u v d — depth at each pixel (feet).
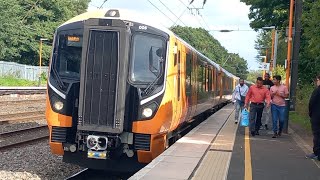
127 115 34.58
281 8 83.87
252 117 50.88
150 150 34.76
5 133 53.42
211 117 76.38
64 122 34.73
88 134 34.17
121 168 35.60
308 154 38.19
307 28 48.67
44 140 53.78
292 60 56.49
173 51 37.06
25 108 87.76
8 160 41.34
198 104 59.57
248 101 51.29
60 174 38.52
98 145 33.81
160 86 35.37
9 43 235.61
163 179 26.91
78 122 33.96
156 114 34.86
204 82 66.23
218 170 30.78
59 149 35.29
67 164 41.98
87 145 33.86
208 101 74.59
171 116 37.32
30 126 64.44
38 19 259.39
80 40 35.55
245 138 48.26
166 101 35.60
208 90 72.64
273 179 28.94
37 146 49.11
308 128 59.77
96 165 35.47
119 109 33.60
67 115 34.71
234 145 42.63
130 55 35.17
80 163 35.55
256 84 50.98
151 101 34.83
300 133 55.57
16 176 35.73
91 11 36.88
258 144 44.14
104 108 33.68
